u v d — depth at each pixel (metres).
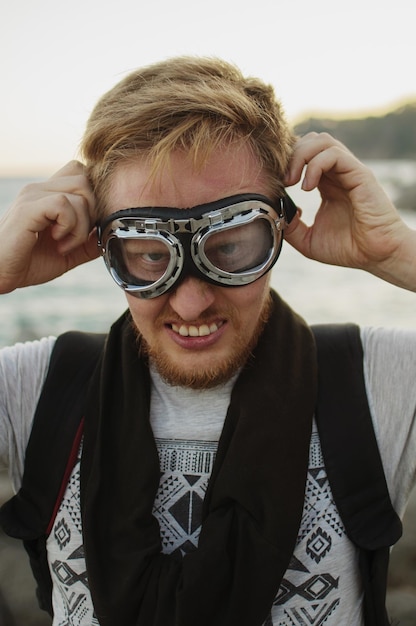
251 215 1.16
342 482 1.27
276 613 1.25
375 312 10.64
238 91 1.18
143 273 1.19
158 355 1.28
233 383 1.35
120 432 1.34
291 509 1.23
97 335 1.53
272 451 1.25
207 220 1.13
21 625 2.73
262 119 1.19
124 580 1.22
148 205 1.13
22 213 1.29
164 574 1.21
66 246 1.32
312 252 1.45
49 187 1.30
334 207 1.42
